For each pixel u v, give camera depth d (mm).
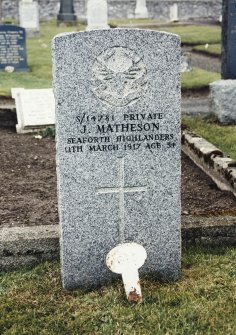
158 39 1795
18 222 2531
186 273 1998
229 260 2070
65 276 1920
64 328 1703
